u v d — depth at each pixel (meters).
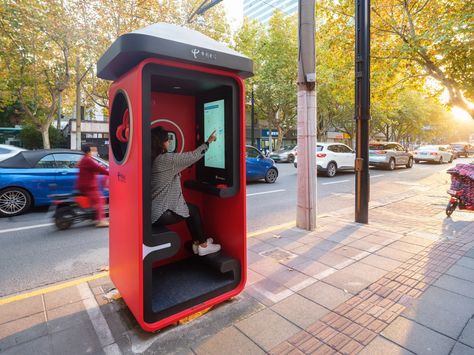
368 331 2.44
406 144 54.38
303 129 5.14
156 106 3.18
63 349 2.26
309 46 4.89
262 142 34.66
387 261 3.80
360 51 5.35
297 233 5.02
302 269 3.60
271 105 25.17
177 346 2.29
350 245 4.40
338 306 2.80
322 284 3.22
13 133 24.30
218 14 16.83
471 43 6.98
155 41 2.09
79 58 14.54
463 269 3.54
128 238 2.49
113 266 2.95
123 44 2.05
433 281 3.26
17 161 6.65
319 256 4.00
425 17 8.41
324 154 13.31
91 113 24.61
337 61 10.26
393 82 10.14
